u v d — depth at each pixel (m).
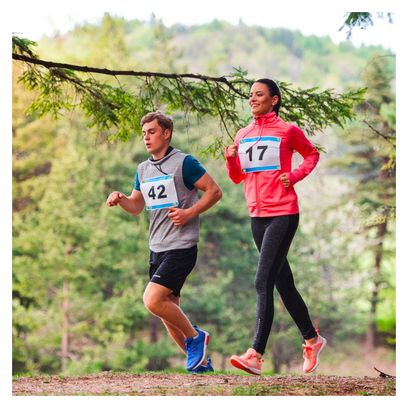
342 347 26.08
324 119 7.93
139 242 23.84
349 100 8.14
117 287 23.67
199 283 25.25
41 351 22.66
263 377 5.87
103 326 22.61
